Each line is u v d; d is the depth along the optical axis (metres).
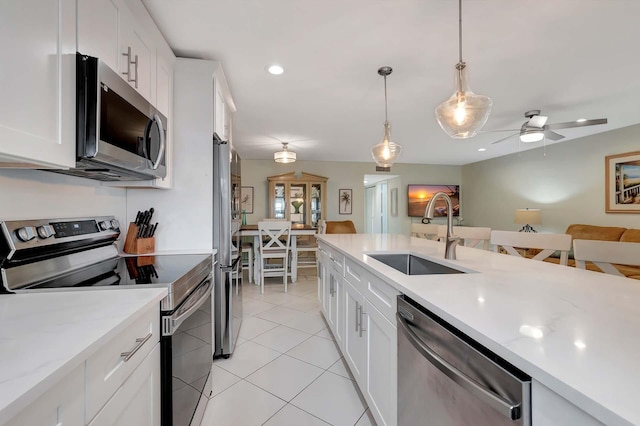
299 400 1.80
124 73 1.38
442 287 1.10
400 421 1.16
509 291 1.05
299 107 3.23
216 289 2.24
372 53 2.15
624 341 0.66
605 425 0.45
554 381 0.53
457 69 1.76
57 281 1.20
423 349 0.93
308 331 2.81
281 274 4.32
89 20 1.12
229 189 2.23
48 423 0.57
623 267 3.41
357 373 1.78
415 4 1.64
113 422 0.80
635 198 3.96
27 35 0.82
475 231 2.46
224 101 2.61
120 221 1.93
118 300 0.98
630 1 1.60
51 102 0.92
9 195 1.14
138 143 1.39
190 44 2.02
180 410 1.23
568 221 4.80
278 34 1.92
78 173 1.44
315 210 6.23
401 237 3.00
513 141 4.82
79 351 0.63
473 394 0.72
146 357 1.01
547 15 1.73
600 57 2.21
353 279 1.89
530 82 2.63
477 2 1.62
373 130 4.17
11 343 0.67
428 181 7.15
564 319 0.79
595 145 4.41
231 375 2.06
